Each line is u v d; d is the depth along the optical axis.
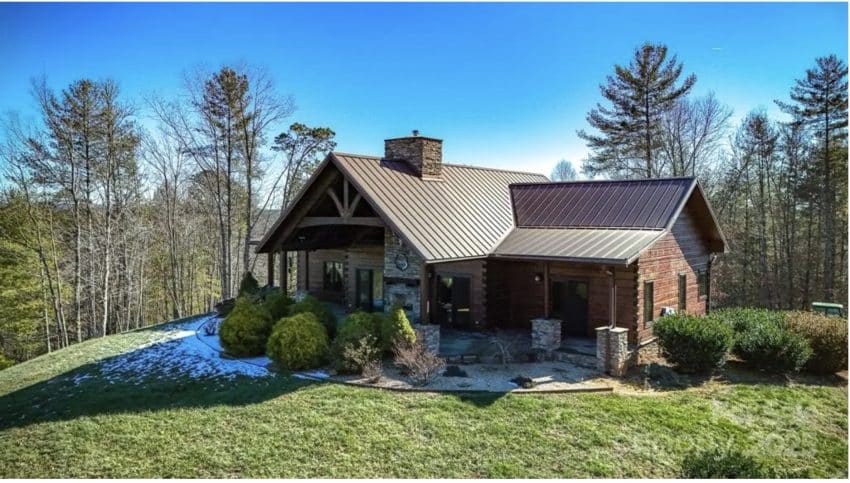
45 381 15.51
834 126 29.58
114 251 32.22
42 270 31.80
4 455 10.18
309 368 14.45
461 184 20.30
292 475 9.18
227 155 32.09
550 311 17.89
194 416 11.53
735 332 16.22
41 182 28.66
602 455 9.82
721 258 35.53
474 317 18.44
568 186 20.28
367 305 21.00
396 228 15.32
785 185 34.09
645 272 16.08
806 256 34.25
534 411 11.50
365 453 9.84
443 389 12.66
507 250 16.73
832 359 15.13
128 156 32.34
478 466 9.42
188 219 38.16
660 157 36.38
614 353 14.10
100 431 11.02
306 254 24.56
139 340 20.11
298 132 35.94
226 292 31.73
